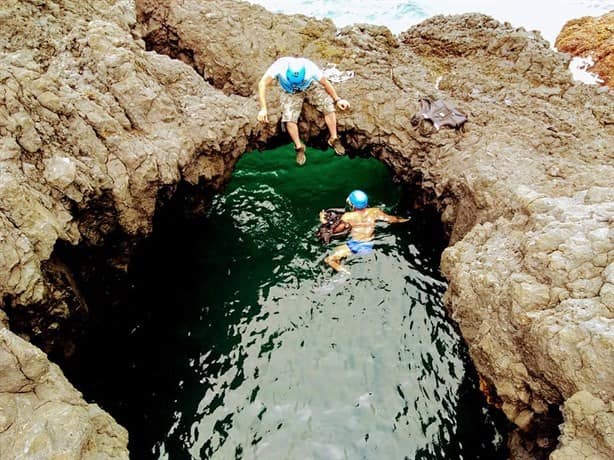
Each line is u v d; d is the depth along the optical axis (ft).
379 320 21.20
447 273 19.52
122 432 13.43
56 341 16.60
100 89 21.08
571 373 13.33
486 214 20.71
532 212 17.53
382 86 28.22
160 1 29.63
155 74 24.17
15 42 21.56
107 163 18.70
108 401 18.76
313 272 23.34
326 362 19.72
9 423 11.62
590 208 16.35
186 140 22.24
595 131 24.59
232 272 23.73
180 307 22.30
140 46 25.20
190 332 21.27
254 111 26.43
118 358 20.34
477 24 34.35
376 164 30.14
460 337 20.40
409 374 19.27
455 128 25.57
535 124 25.07
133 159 19.31
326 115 26.35
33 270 14.73
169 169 20.61
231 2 32.32
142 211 19.98
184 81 24.97
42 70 19.84
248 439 17.46
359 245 24.40
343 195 28.02
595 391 13.00
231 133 24.62
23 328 15.16
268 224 26.23
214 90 25.91
